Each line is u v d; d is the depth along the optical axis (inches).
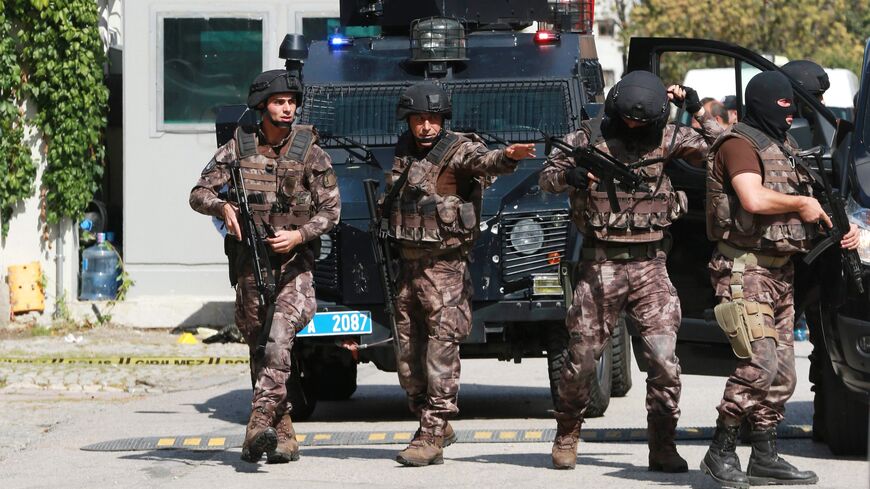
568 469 1213.1
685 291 1376.7
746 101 1101.7
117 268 2687.0
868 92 1309.1
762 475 1121.4
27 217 2635.3
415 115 1224.2
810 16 5964.6
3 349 2351.1
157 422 1615.4
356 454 1332.4
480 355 1592.0
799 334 2647.6
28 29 2603.3
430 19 1684.3
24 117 2623.0
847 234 1101.7
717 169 1096.2
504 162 1190.3
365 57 1729.8
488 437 1429.6
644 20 6018.7
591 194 1135.6
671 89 1153.4
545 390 1962.4
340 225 1537.9
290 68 1716.3
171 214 2677.2
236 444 1400.1
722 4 5876.0
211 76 2674.7
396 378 2165.4
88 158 2667.3
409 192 1228.5
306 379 1647.4
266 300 1198.9
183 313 2632.9
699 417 1592.0
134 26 2672.2
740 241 1090.1
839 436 1280.8
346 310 1534.2
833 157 1296.8
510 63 1704.0
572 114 1654.8
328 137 1633.9
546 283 1521.9
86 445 1417.3
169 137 2674.7
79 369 2086.6
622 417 1631.4
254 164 1210.0
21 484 1203.2
